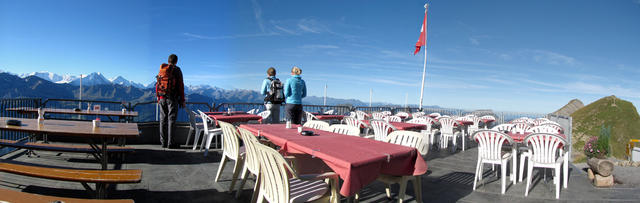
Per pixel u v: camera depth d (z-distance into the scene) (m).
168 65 5.90
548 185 4.36
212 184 3.75
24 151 5.05
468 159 6.16
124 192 3.34
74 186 3.41
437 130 7.43
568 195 3.94
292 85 6.30
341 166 2.24
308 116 8.74
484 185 4.28
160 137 6.18
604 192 4.09
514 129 5.11
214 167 4.60
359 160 2.26
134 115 6.22
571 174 5.00
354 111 11.84
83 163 4.52
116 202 1.82
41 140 6.14
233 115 6.36
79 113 5.91
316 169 3.38
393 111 13.28
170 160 4.96
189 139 6.79
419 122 7.53
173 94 5.91
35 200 1.70
